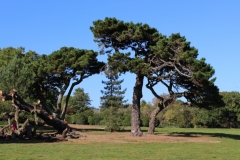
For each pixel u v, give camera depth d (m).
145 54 33.19
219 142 28.02
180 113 71.94
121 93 43.34
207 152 19.73
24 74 33.97
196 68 27.80
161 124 70.50
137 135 31.69
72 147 20.52
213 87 33.50
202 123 74.19
